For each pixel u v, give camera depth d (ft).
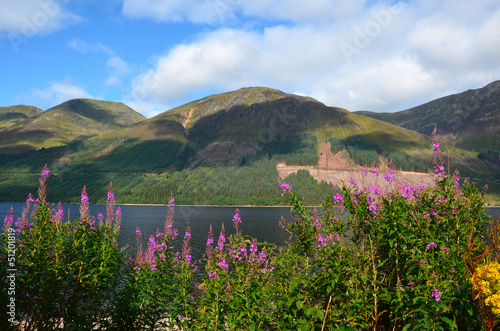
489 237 14.47
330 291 13.96
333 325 14.03
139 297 18.37
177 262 19.98
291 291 14.83
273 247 18.71
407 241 14.92
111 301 18.20
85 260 17.84
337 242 15.88
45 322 16.74
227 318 16.49
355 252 15.49
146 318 18.10
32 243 16.89
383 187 16.85
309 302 14.87
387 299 13.56
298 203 17.79
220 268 17.72
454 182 16.01
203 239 197.47
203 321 16.31
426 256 14.49
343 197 17.08
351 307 14.05
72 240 18.06
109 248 17.92
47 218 17.37
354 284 14.88
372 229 16.29
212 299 16.62
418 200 16.98
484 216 15.11
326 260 14.93
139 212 547.49
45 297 16.16
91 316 16.35
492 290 12.37
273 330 15.58
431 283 13.35
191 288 18.39
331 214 17.07
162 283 18.80
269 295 15.90
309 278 14.76
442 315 13.62
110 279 18.25
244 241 19.06
